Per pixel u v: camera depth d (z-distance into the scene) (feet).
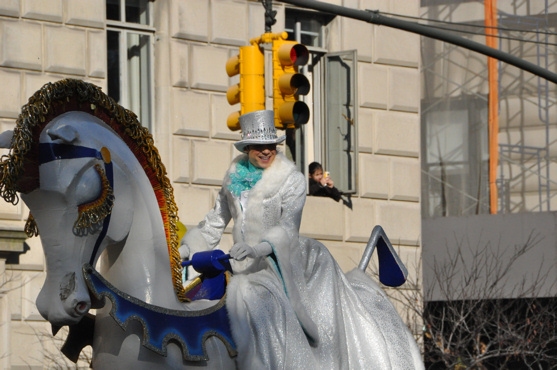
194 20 97.81
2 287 87.56
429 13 135.85
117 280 46.83
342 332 51.78
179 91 96.99
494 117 134.31
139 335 46.06
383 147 107.55
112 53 95.61
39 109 44.04
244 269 52.29
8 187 43.80
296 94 74.02
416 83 109.70
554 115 135.64
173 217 48.21
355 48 106.32
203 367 47.52
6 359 87.61
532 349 106.63
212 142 97.96
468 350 108.88
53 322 44.39
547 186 134.62
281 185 52.03
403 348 53.62
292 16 104.42
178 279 48.42
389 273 58.54
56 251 44.27
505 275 112.78
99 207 44.52
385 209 107.34
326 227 103.50
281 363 49.32
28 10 90.38
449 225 115.65
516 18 135.44
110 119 46.73
